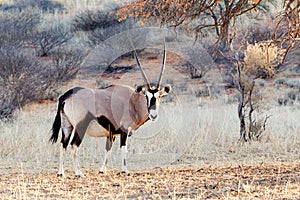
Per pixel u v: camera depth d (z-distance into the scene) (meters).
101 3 115.06
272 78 73.19
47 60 82.94
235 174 29.27
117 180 28.55
